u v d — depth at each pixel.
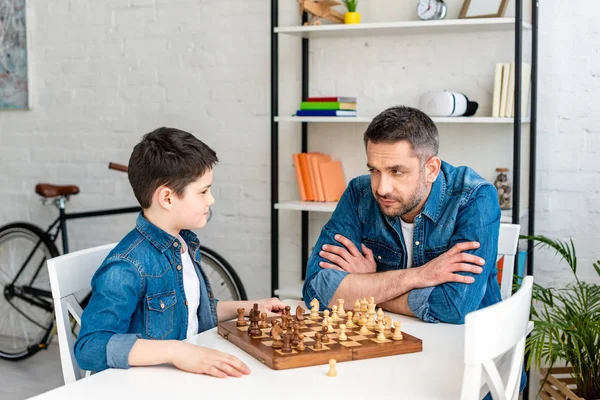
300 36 3.29
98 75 3.76
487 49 3.03
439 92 2.85
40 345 3.62
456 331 1.71
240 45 3.45
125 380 1.37
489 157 3.07
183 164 1.64
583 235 2.96
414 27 2.90
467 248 1.82
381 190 1.78
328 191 3.18
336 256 1.97
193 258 1.83
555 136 2.96
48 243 3.60
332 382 1.35
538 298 2.55
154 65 3.62
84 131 3.82
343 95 3.28
